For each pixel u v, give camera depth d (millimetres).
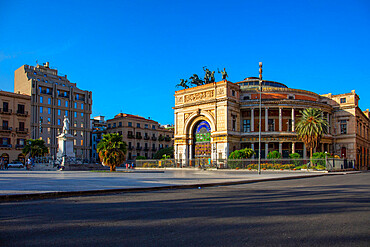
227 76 77062
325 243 7703
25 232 8672
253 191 20500
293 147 76188
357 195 17828
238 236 8320
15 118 90500
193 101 81875
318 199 15945
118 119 119500
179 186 22906
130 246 7426
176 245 7512
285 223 9930
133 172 47375
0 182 23250
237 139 76938
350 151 84688
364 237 8266
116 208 12789
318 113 63594
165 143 133625
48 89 100938
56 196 16656
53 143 99375
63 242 7723
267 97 81312
